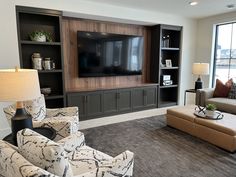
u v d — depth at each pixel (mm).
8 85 1484
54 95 3613
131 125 3670
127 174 1326
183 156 2484
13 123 1679
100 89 4031
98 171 1213
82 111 3887
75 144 1704
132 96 4504
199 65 4289
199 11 4438
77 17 3912
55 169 1004
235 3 3824
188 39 5207
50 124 2074
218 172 2127
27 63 3561
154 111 4656
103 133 3273
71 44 4008
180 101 5406
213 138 2729
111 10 3883
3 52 2994
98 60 4203
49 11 3291
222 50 4945
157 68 4859
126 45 4512
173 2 3725
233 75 4762
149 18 4410
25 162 1003
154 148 2713
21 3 3053
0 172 1289
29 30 3496
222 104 3664
